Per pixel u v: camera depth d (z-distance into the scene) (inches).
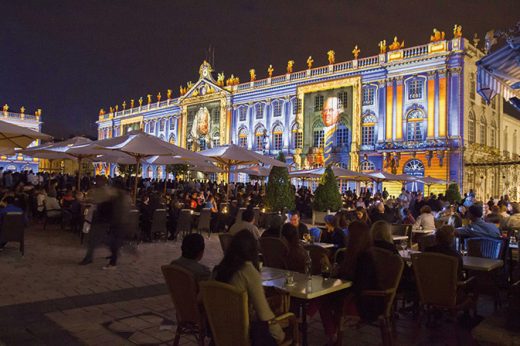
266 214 746.8
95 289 335.6
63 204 699.4
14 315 266.4
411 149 1379.2
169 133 2354.8
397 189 1422.2
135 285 351.9
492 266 280.4
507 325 188.7
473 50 1363.2
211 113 2100.1
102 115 2923.2
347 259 229.5
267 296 213.3
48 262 429.4
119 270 405.4
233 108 1990.7
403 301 309.4
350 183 1539.1
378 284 223.1
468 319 283.3
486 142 1501.0
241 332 163.8
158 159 909.2
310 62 1718.8
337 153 1584.6
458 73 1321.4
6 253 467.2
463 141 1304.1
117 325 255.6
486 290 311.7
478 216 386.9
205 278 205.5
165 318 270.2
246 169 1188.5
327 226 418.3
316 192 856.9
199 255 211.8
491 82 255.4
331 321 230.7
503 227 476.4
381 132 1475.1
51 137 555.2
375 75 1504.7
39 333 237.8
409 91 1419.8
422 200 876.0
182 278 195.5
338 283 218.4
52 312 275.6
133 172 2066.9
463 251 407.2
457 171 1299.2
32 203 786.2
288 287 208.2
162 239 628.7
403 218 718.5
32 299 301.6
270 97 1835.6
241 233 179.9
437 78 1358.3
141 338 236.2
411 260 260.1
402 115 1428.4
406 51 1435.8
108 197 423.2
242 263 173.6
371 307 220.8
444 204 828.6
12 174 1160.2
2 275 366.9
